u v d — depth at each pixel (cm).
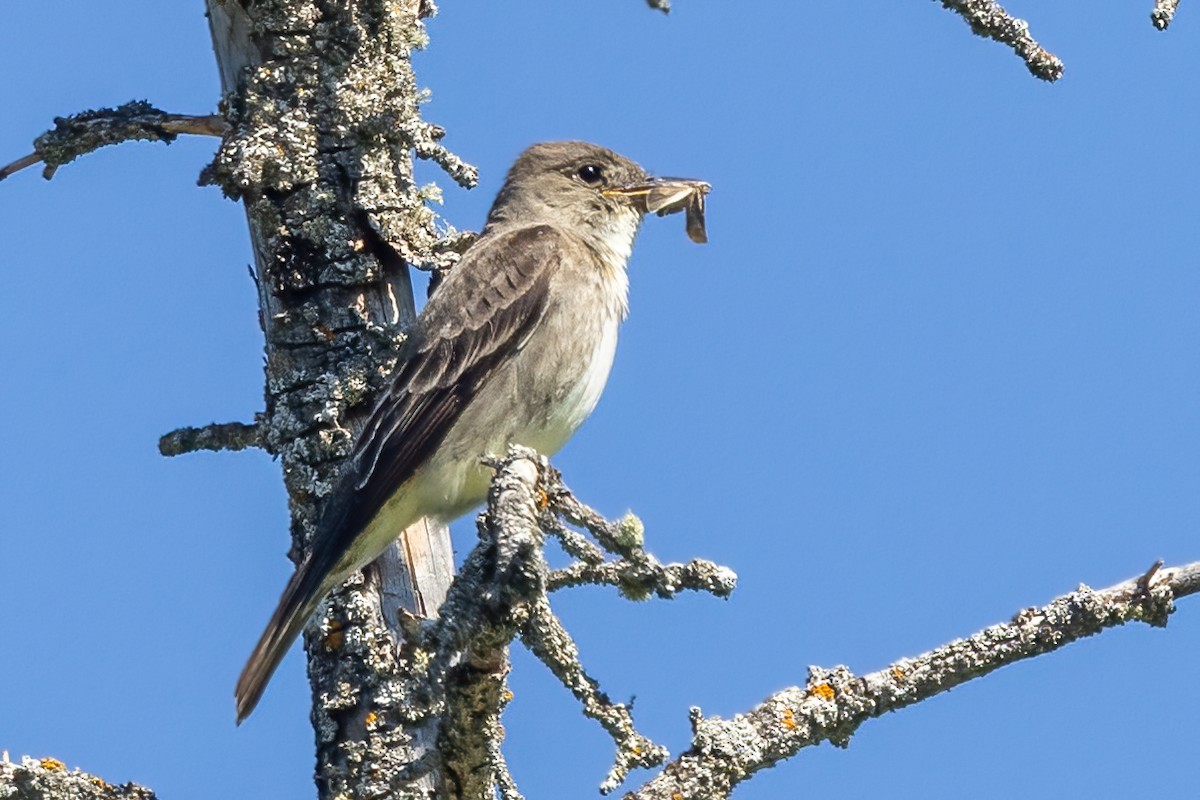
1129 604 991
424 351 1223
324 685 1049
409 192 1132
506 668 862
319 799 1030
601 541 858
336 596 1073
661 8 903
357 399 1102
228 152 1107
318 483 1096
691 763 960
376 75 1125
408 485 1161
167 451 1127
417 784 998
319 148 1115
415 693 860
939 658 993
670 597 852
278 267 1107
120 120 1155
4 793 939
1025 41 1068
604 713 841
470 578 846
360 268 1110
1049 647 988
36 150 1158
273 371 1115
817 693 984
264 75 1116
